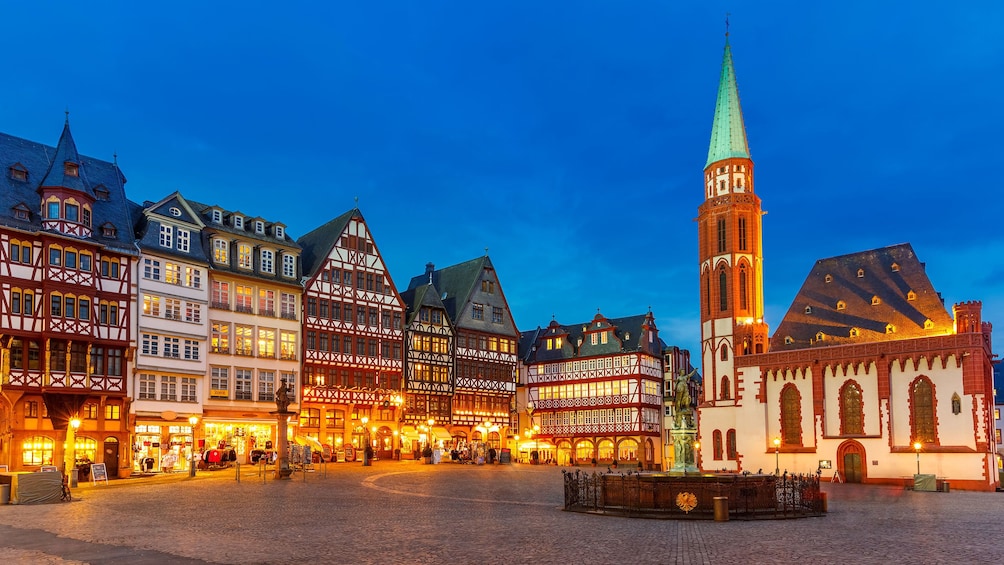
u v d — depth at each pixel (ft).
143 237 176.04
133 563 53.06
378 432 226.79
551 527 75.10
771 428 202.39
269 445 198.18
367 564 53.26
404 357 238.27
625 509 86.79
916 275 196.95
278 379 203.21
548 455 286.05
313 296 215.51
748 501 87.76
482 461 213.46
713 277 227.40
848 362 189.88
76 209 160.15
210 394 187.73
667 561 55.93
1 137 162.09
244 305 198.49
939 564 56.08
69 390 155.43
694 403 299.99
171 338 178.81
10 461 148.15
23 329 150.41
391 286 237.25
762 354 205.46
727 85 237.25
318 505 92.94
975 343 172.24
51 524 73.77
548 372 291.58
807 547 63.72
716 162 233.35
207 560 54.39
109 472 162.81
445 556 57.00
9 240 150.71
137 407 169.99
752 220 227.40
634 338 272.92
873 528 79.05
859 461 186.09
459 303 265.34
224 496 102.73
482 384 262.47
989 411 181.47
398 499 102.68
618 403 269.23
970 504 118.52
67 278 157.28
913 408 180.14
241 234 200.13
